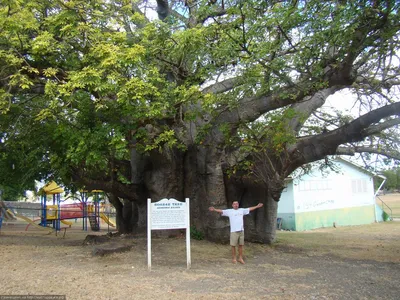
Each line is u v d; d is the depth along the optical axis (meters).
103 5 11.77
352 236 17.53
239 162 12.27
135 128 10.38
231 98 10.85
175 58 11.51
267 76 10.12
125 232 15.82
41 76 11.52
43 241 14.94
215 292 6.88
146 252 10.78
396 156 12.45
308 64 9.61
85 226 27.48
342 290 7.08
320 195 26.39
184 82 11.37
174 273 8.36
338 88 13.25
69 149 10.45
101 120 10.73
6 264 9.13
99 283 7.34
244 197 13.66
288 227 24.83
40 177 16.33
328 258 10.74
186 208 9.05
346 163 28.48
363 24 8.56
